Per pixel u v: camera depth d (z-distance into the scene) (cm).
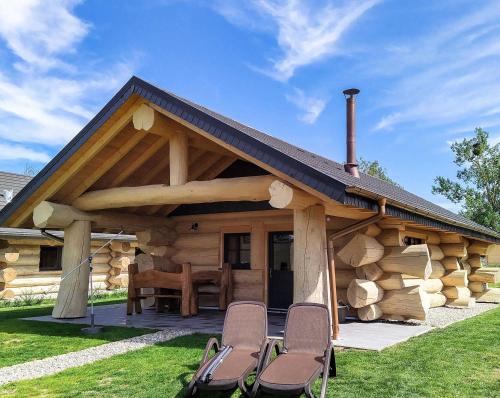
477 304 1453
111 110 875
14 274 1505
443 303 1324
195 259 1275
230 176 1173
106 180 1067
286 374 464
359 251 912
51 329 920
